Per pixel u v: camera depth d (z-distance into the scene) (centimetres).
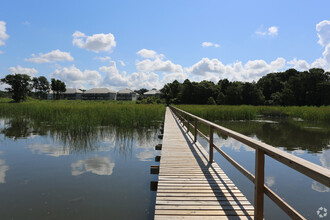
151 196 432
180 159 526
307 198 427
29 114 1778
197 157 545
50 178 514
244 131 1362
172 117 1734
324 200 418
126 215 361
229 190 343
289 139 1080
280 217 355
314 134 1245
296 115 2488
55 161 645
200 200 307
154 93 8394
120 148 818
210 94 6134
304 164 147
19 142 898
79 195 430
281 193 451
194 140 741
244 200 307
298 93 4966
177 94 6638
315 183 504
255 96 5206
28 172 552
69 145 854
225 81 6462
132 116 1446
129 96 8125
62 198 416
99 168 589
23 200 407
